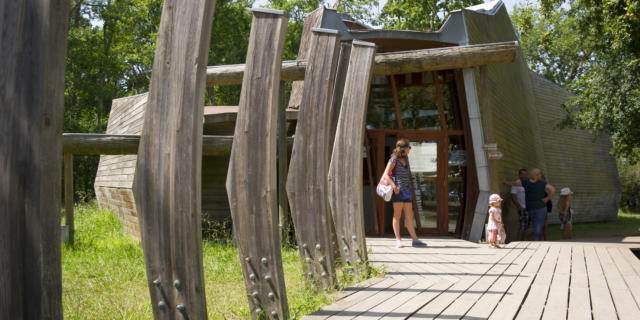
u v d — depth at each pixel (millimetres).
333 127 9656
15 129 2223
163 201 3322
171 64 3312
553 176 25359
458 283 5766
